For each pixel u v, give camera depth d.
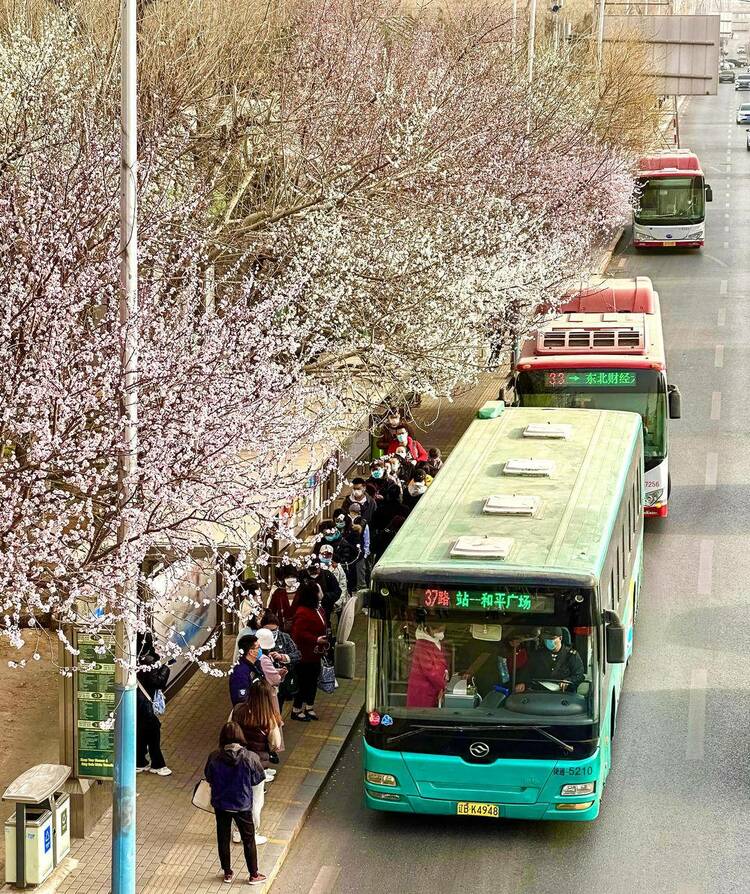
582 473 15.98
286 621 16.08
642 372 22.12
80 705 12.75
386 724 13.03
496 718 12.85
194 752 14.94
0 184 14.43
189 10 20.77
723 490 25.52
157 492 11.55
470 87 25.19
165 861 12.55
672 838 13.23
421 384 19.67
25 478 11.24
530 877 12.52
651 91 52.56
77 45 19.77
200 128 20.11
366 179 19.25
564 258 26.00
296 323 17.30
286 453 14.73
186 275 15.70
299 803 13.88
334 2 24.56
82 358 11.80
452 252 20.50
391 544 13.70
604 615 13.12
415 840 13.31
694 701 16.50
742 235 53.22
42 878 11.78
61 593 11.70
